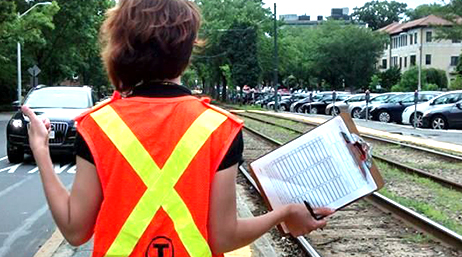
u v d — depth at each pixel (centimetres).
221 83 8519
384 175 1295
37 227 821
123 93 217
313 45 9431
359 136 231
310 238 768
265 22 7750
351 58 9156
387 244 735
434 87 7069
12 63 4906
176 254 193
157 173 196
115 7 216
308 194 227
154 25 207
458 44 9106
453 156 1541
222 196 201
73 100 1527
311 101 4638
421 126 2769
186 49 213
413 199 1036
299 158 230
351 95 4353
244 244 214
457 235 709
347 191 225
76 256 652
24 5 4788
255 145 2034
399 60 10006
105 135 201
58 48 5225
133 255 194
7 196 1037
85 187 203
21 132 1428
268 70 7862
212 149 200
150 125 201
